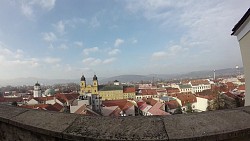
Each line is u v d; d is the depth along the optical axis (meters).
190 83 117.88
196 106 68.69
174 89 108.25
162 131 2.08
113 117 2.41
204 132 2.04
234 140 2.12
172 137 1.99
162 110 60.00
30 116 2.88
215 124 2.17
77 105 60.66
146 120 2.27
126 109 64.38
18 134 2.83
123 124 2.25
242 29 5.07
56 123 2.54
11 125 2.91
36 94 103.56
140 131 2.11
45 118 2.73
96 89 99.75
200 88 116.38
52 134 2.38
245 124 2.19
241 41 5.28
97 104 70.31
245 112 2.42
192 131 2.06
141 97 104.06
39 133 2.56
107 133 2.15
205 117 2.29
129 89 104.19
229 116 2.33
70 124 2.44
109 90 102.06
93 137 2.13
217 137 2.02
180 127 2.12
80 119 2.51
